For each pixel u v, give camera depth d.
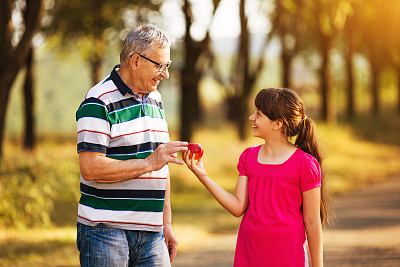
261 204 3.47
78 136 3.34
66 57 22.88
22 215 8.48
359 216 10.30
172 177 12.98
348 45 32.34
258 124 3.55
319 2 22.33
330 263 6.83
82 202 3.47
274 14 22.06
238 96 22.66
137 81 3.47
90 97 3.38
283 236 3.39
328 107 26.06
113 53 20.25
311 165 3.43
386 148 24.36
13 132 23.75
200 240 8.52
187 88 16.42
